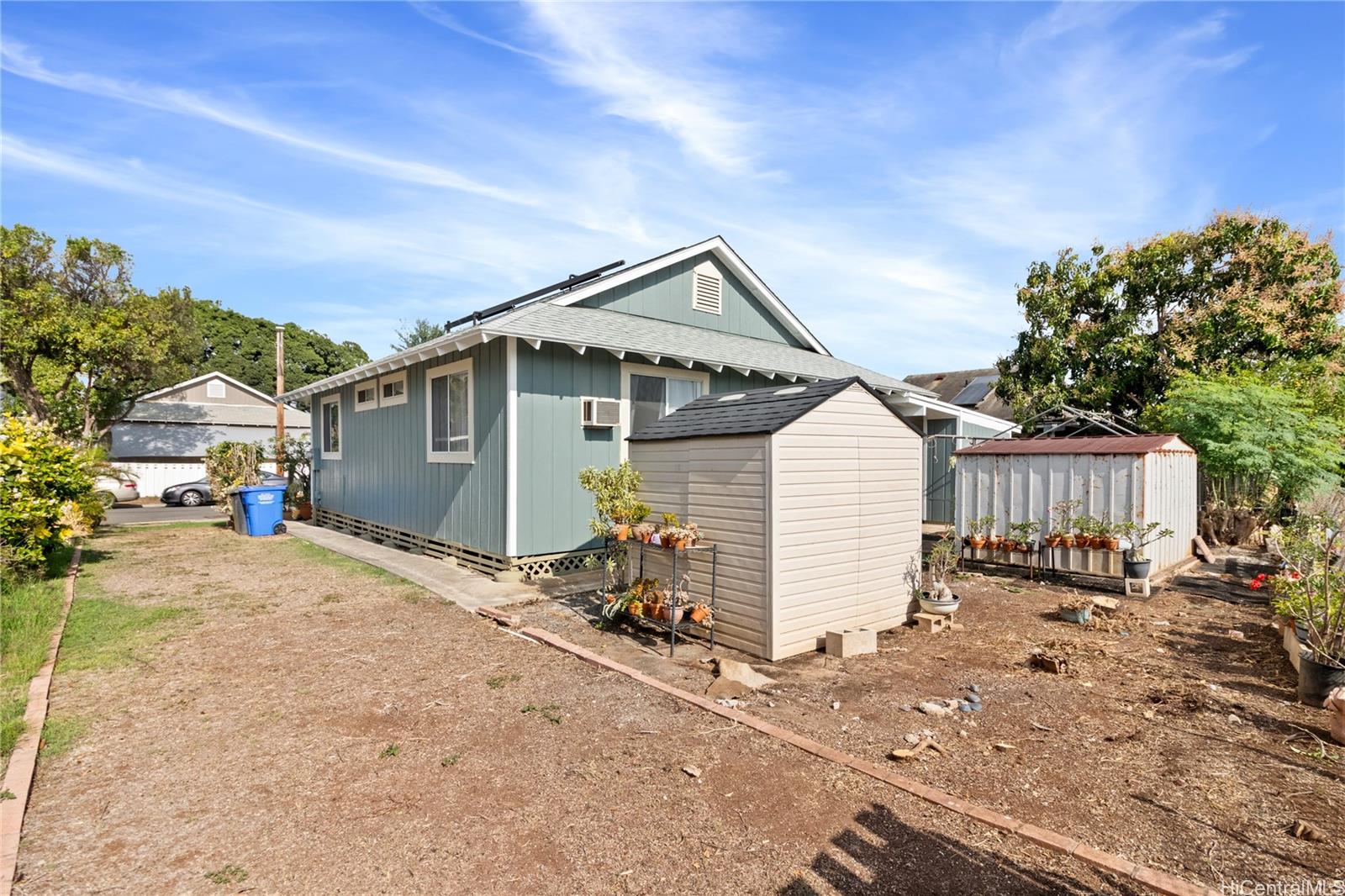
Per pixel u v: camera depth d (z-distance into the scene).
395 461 11.14
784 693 4.41
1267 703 4.25
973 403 25.08
